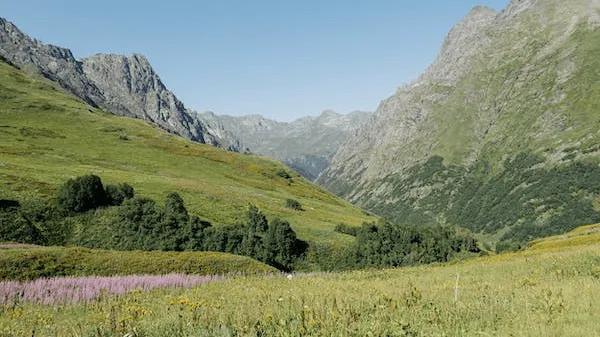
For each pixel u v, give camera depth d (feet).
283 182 519.19
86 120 525.34
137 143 485.56
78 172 306.35
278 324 42.37
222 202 306.35
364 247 272.31
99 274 134.10
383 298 57.16
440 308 50.21
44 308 78.38
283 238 246.06
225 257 165.68
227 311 52.24
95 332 44.34
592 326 40.19
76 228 221.46
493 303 53.52
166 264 148.15
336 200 549.13
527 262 114.93
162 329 43.19
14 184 241.35
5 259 124.06
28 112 491.72
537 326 40.70
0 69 627.46
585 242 182.50
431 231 333.21
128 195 252.62
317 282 100.37
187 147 535.19
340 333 38.47
